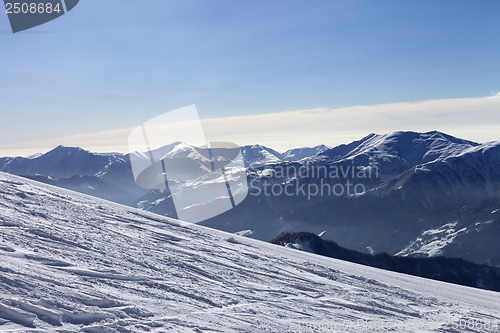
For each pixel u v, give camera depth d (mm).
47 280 8227
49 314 6887
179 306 8969
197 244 16953
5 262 8602
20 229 11750
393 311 13453
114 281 9453
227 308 9758
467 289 23703
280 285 13477
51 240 11422
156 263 12086
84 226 14570
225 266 14164
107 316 7410
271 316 9945
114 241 13438
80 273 9344
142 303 8508
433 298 17031
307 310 11328
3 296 7016
